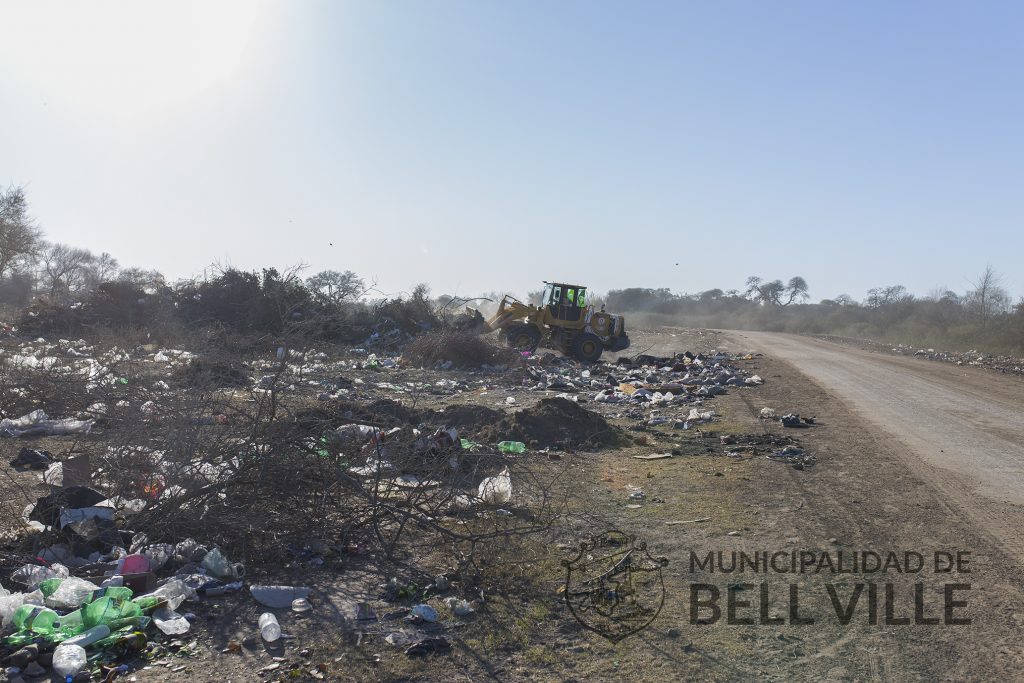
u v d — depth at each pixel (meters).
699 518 7.27
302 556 5.74
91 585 4.79
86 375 10.02
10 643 4.16
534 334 26.14
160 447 6.13
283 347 7.62
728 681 4.21
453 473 6.86
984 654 4.58
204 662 4.23
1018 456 10.57
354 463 6.45
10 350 17.45
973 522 7.29
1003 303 44.62
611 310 97.62
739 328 79.69
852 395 17.27
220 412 6.64
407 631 4.68
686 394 16.73
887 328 56.06
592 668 4.32
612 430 11.56
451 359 20.70
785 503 7.86
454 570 5.62
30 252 34.00
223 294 23.91
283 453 6.00
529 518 6.84
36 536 5.53
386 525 6.29
